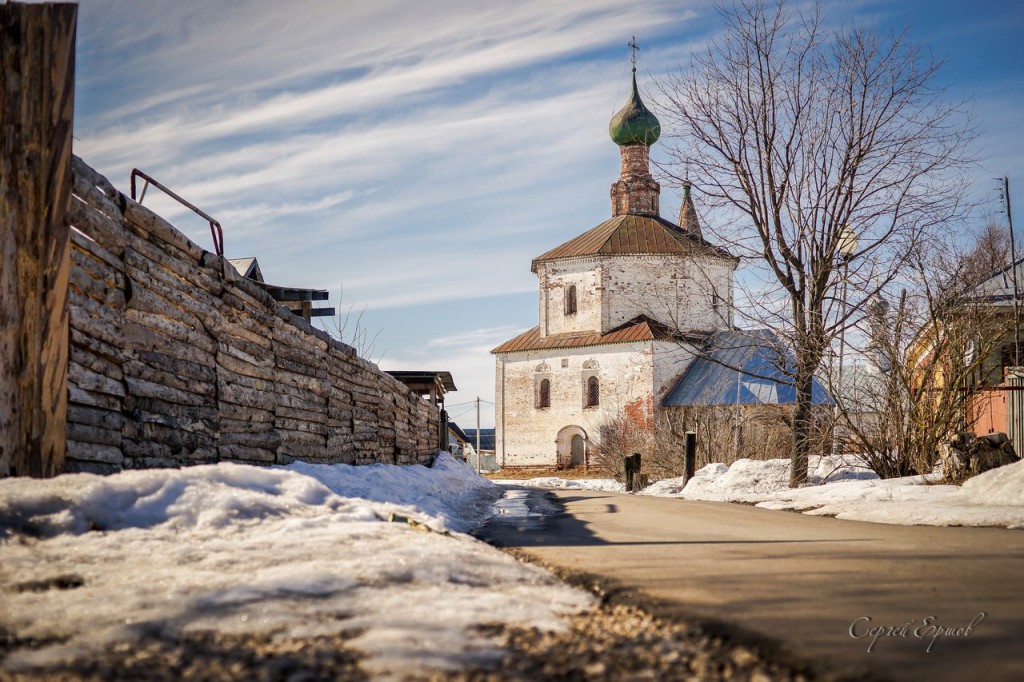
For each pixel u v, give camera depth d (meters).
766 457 28.53
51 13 6.86
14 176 6.72
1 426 6.37
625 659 3.36
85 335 7.21
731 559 6.05
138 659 3.21
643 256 49.94
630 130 53.00
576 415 50.78
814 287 18.61
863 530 8.48
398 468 16.09
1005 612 4.05
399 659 3.18
